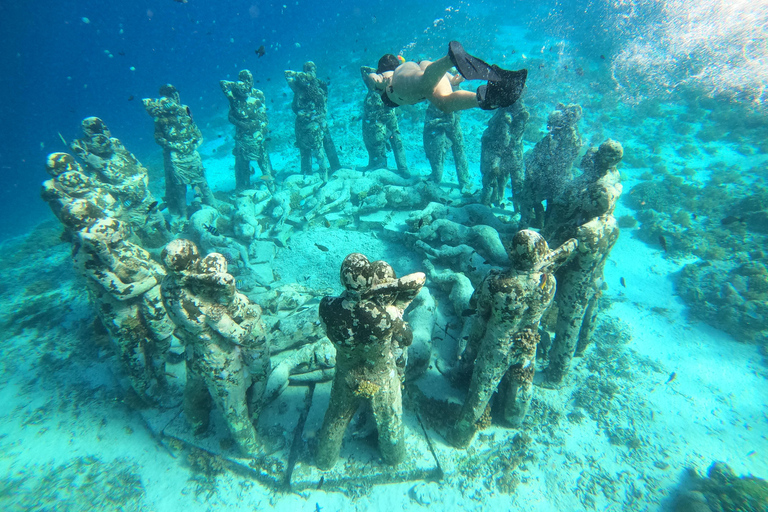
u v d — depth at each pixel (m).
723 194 15.38
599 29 35.56
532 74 30.19
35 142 55.62
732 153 19.09
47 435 8.13
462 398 7.32
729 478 6.58
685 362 9.31
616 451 7.38
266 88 44.22
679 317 10.59
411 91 3.19
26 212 30.78
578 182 7.14
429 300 9.03
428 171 18.86
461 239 11.47
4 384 9.55
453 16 52.72
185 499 6.86
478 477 6.84
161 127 13.42
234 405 5.92
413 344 7.67
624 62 29.62
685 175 17.75
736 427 7.81
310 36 73.94
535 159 10.62
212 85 61.88
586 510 6.57
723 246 12.98
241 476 7.00
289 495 6.68
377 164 17.27
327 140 17.72
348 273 4.45
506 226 11.97
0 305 13.16
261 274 12.14
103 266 6.23
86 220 6.35
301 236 13.75
